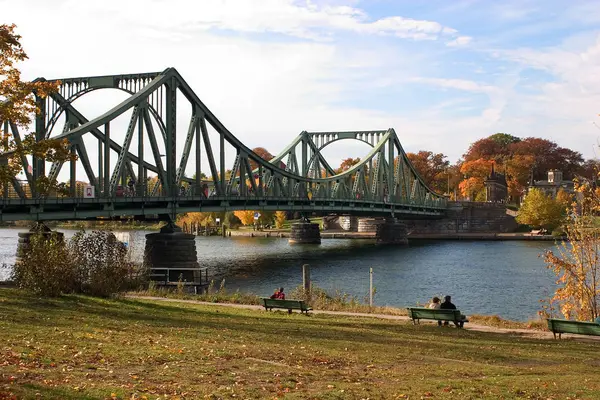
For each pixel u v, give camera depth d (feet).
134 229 533.96
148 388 48.42
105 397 44.70
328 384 55.21
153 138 237.66
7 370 49.75
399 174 531.50
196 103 265.13
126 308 102.53
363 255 362.53
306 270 141.18
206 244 460.14
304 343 76.89
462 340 88.02
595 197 126.93
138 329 78.43
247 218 634.84
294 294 140.67
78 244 122.52
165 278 211.61
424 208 554.05
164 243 236.43
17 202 182.09
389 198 509.35
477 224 595.47
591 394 56.24
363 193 469.57
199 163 268.21
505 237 510.99
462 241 498.69
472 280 245.45
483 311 177.99
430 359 71.87
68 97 240.12
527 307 184.24
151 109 241.96
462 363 70.54
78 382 48.26
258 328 88.58
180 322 89.51
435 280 245.45
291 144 468.75
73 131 208.74
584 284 121.90
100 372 52.49
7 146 122.42
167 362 58.75
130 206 227.81
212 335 78.13
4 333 65.92
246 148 310.86
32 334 66.80
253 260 326.44
